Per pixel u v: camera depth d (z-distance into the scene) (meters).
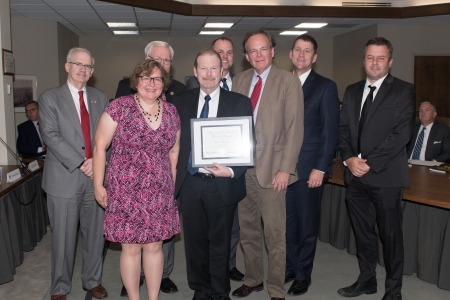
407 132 2.53
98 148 2.28
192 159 2.36
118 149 2.24
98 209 2.80
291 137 2.48
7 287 3.12
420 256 3.19
